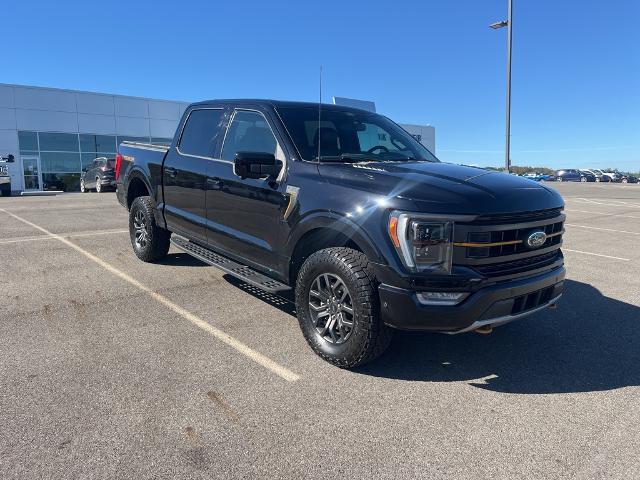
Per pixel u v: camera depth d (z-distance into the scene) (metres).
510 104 16.70
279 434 2.76
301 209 3.82
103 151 29.92
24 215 12.10
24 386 3.21
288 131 4.29
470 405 3.15
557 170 65.25
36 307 4.79
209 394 3.18
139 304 4.95
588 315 5.02
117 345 3.92
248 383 3.35
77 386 3.23
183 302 5.04
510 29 16.36
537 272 3.54
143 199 6.49
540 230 3.52
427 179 3.50
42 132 27.69
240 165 4.00
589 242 9.85
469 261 3.18
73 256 7.07
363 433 2.80
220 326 4.39
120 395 3.13
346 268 3.43
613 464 2.55
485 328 3.33
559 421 2.98
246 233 4.52
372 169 3.77
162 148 6.21
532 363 3.82
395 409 3.08
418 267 3.17
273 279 4.31
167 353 3.79
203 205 5.11
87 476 2.35
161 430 2.76
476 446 2.70
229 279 5.92
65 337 4.05
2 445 2.57
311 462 2.52
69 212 12.93
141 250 6.63
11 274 6.01
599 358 3.94
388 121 5.38
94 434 2.70
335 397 3.20
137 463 2.46
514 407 3.14
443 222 3.14
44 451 2.53
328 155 4.23
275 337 4.17
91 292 5.32
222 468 2.45
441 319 3.17
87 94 28.98
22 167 27.25
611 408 3.15
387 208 3.27
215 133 5.17
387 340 3.46
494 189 3.44
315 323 3.79
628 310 5.20
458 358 3.89
